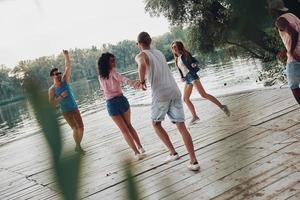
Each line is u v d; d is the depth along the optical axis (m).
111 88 5.37
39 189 5.29
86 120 12.19
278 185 3.57
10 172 6.84
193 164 4.45
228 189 3.62
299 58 4.41
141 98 18.56
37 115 0.31
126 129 5.49
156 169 4.80
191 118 7.73
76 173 0.33
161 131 5.00
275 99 6.77
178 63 6.84
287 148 4.44
